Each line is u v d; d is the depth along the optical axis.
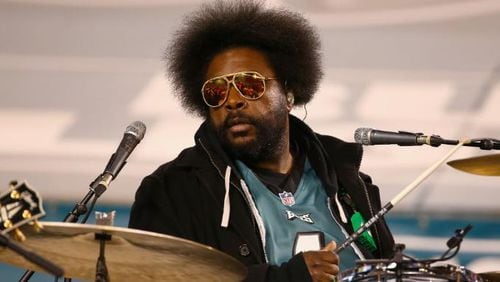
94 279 8.16
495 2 14.30
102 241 7.50
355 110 14.30
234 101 9.05
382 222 9.37
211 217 8.99
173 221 8.97
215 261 7.65
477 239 14.33
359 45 14.38
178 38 9.89
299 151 9.55
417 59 14.38
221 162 9.10
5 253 7.68
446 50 14.39
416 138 8.94
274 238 8.91
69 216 8.32
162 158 14.29
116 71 14.34
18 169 14.16
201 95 9.70
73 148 14.25
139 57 14.33
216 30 9.51
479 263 14.25
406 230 14.43
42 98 14.27
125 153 8.66
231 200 9.00
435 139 8.91
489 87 14.31
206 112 9.73
